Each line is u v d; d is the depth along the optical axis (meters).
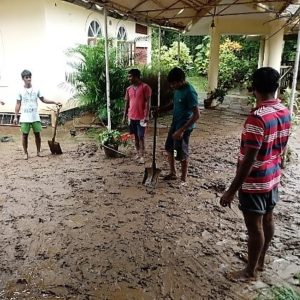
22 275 2.93
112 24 12.02
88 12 10.46
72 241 3.47
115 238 3.54
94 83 8.64
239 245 3.42
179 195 4.66
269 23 11.23
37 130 6.30
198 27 13.10
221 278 2.90
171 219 3.97
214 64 12.50
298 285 2.80
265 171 2.58
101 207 4.27
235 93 15.36
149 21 7.91
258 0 7.36
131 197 4.57
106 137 6.46
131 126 6.12
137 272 2.98
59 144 6.82
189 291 2.74
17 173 5.50
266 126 2.43
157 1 6.75
